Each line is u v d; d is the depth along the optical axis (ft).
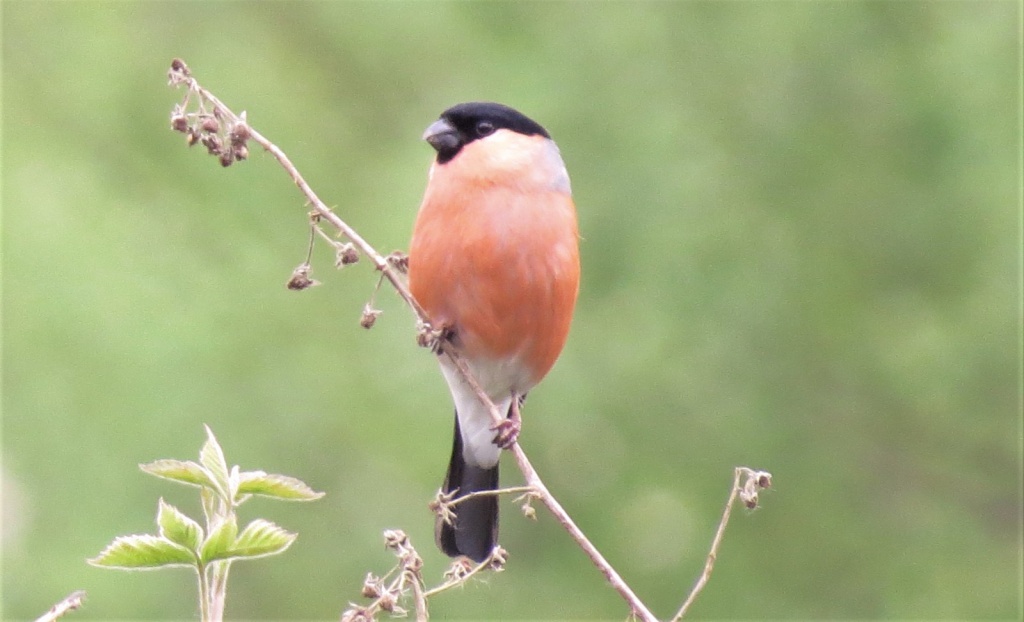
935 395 45.60
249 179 46.14
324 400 42.73
